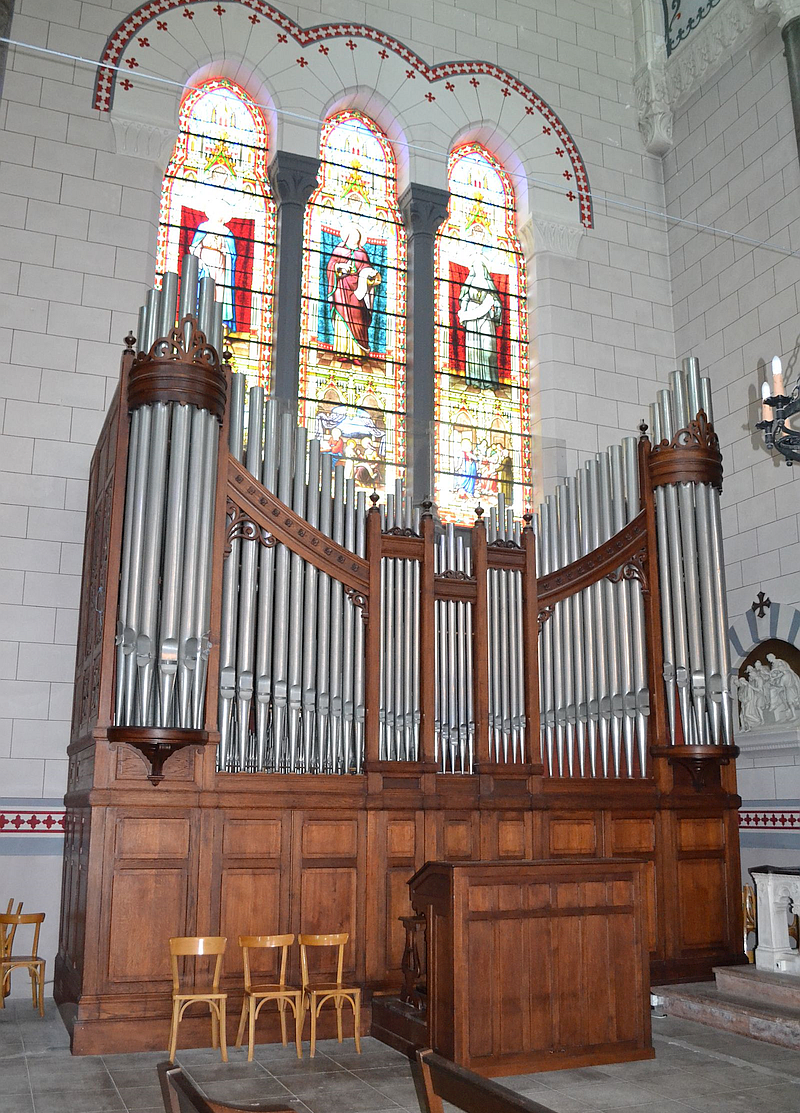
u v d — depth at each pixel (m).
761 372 13.03
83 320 11.58
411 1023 7.81
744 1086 6.97
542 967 7.44
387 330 13.59
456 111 14.24
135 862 8.21
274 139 13.26
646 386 14.40
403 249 13.95
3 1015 9.05
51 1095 6.66
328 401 12.95
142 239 12.07
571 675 10.38
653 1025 8.86
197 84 13.25
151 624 8.32
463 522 13.23
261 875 8.62
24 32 12.02
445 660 9.92
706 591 10.51
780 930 9.48
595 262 14.55
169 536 8.49
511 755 9.93
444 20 14.48
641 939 7.82
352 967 8.76
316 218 13.52
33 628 10.73
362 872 8.98
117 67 12.36
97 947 7.97
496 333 14.21
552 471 13.43
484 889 7.34
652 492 10.85
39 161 11.78
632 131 15.38
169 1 12.80
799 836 11.54
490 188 14.70
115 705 8.30
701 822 10.41
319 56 13.55
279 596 9.15
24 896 10.20
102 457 9.96
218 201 13.06
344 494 9.83
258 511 9.19
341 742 9.20
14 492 10.93
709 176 14.40
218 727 8.70
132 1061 7.55
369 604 9.55
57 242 11.66
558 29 15.28
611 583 10.64
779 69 13.26
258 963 8.45
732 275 13.76
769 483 12.59
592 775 10.20
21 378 11.20
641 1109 6.45
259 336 12.88
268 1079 7.11
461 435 13.62
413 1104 6.55
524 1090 6.85
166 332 8.88
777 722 11.84
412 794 9.32
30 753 10.48
